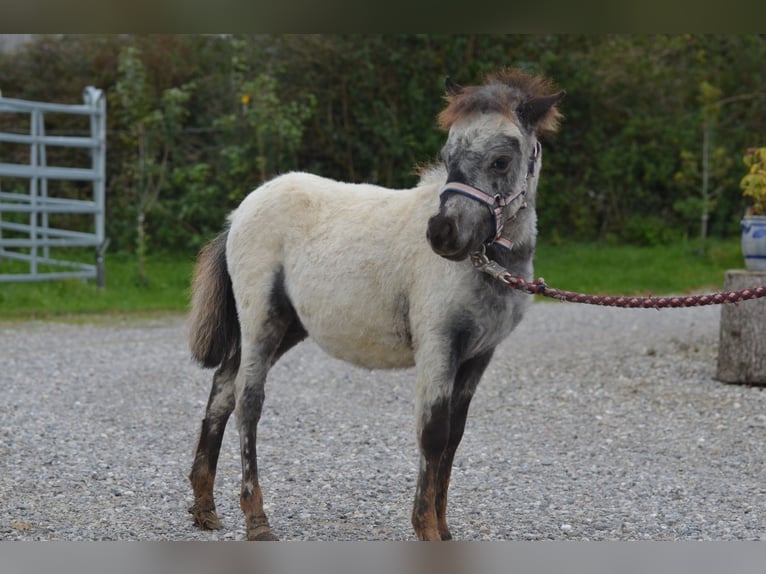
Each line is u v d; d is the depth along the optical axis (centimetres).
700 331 1145
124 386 887
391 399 847
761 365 855
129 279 1548
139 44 1783
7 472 614
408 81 1820
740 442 699
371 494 582
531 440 714
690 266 1708
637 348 1045
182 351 1056
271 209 510
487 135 422
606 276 1636
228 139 1758
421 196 469
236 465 650
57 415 776
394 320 468
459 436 483
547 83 464
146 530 512
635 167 1945
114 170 1811
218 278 534
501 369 954
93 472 621
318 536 502
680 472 631
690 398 827
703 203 1864
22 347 1069
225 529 519
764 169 899
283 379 920
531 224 454
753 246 864
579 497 575
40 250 1736
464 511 547
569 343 1088
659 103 1967
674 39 1912
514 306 454
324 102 1827
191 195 1689
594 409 802
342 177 1884
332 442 708
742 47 1978
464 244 415
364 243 473
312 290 486
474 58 1845
